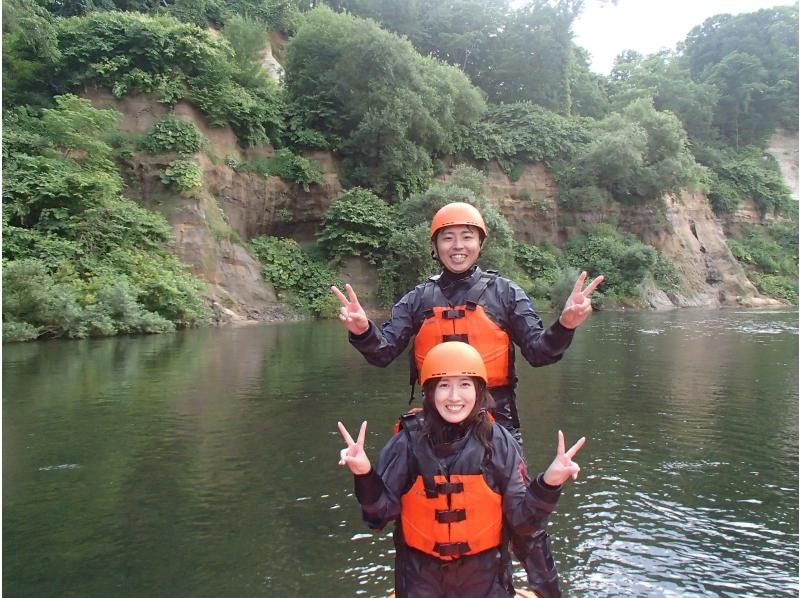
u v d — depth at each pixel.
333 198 27.06
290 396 7.98
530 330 2.86
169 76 23.16
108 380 8.90
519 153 35.91
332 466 5.14
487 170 34.56
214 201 22.66
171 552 3.54
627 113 39.12
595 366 11.09
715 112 56.22
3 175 16.75
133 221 18.36
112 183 18.25
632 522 4.02
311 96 27.88
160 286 16.84
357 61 27.30
